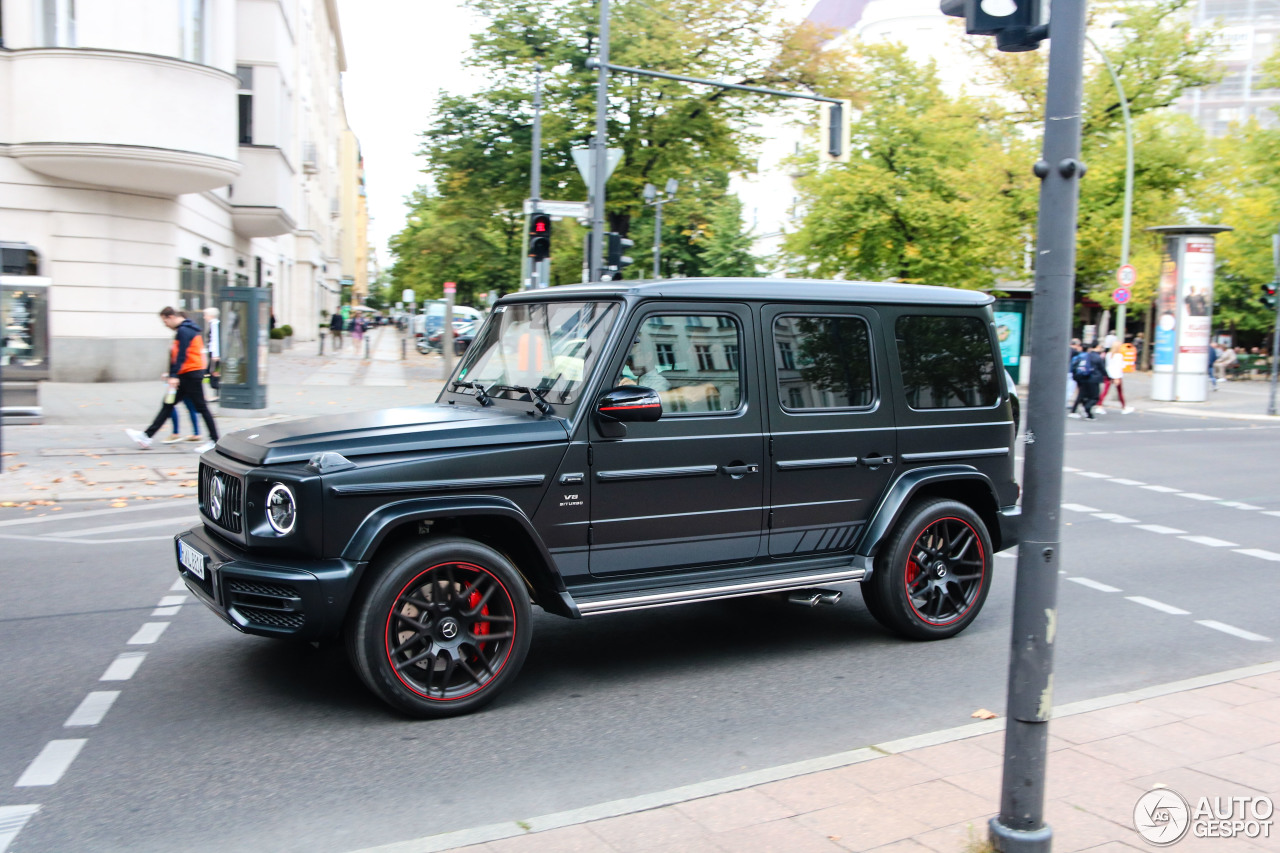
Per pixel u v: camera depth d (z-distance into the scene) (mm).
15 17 18922
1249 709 4750
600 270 17625
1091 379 23438
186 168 19547
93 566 7578
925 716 4867
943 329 6211
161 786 3945
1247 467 15266
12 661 5406
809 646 6000
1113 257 31094
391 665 4527
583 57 23688
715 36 23547
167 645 5723
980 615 6770
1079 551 9109
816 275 30969
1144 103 29594
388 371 30391
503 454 4750
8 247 19359
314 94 53312
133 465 12062
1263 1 74250
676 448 5188
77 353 20000
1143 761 4121
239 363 17109
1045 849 3254
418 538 4668
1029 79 29250
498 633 4820
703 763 4277
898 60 29875
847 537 5816
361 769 4141
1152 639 6336
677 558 5289
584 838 3408
